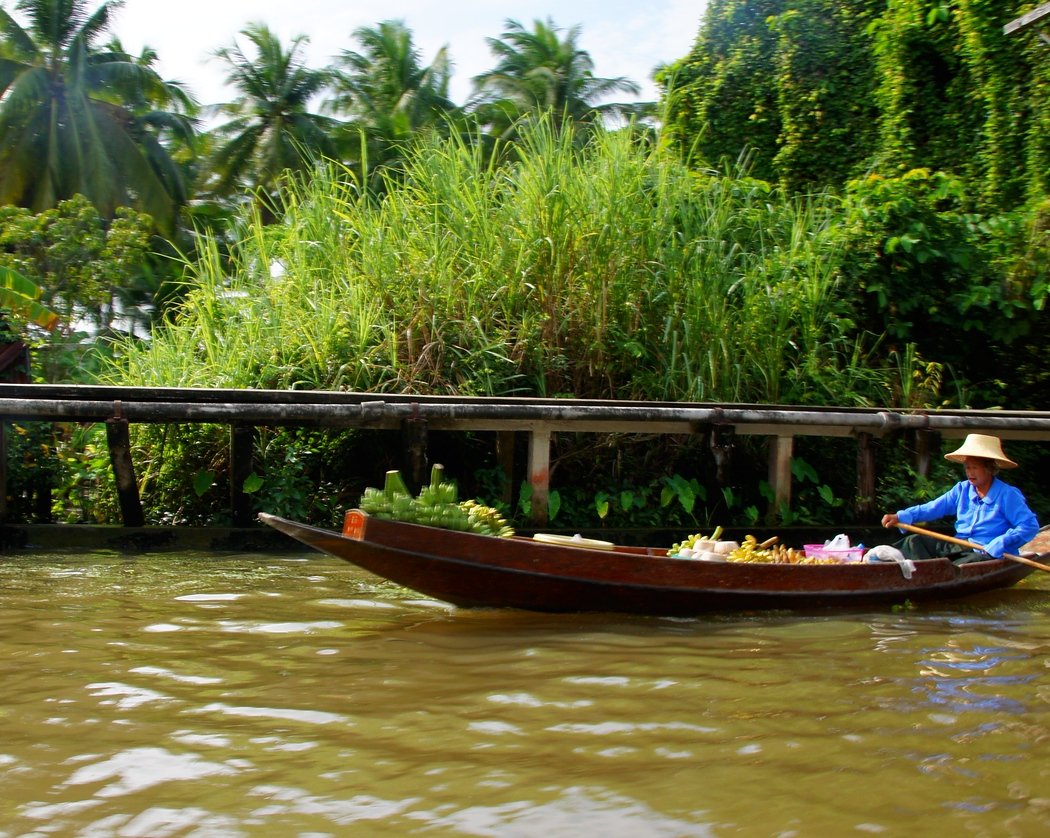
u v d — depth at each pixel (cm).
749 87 1819
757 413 916
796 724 383
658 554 672
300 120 3222
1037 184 1505
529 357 1016
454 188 1086
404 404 841
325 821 290
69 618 569
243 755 345
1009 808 301
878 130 1739
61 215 2025
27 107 2728
